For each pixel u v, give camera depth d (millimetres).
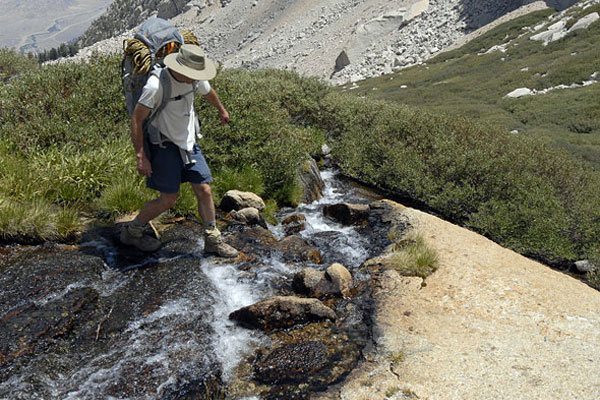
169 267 4242
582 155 12805
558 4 44750
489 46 41906
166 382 2912
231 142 7156
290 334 3545
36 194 4812
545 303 3834
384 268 4613
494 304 3834
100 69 7227
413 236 5281
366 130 10320
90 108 6453
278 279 4395
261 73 12453
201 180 4223
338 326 3686
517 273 4363
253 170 6824
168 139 3781
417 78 38844
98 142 5887
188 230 5066
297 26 88750
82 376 2898
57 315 3318
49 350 3039
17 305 3348
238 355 3256
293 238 5250
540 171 8438
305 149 8250
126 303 3652
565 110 18500
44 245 4266
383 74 50281
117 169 5574
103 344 3211
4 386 2672
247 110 7691
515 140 9758
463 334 3453
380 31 61750
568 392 2781
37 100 6281
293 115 10508
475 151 8500
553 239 6297
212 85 7742
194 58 3457
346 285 4227
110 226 4859
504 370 3014
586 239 6418
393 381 2969
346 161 9305
